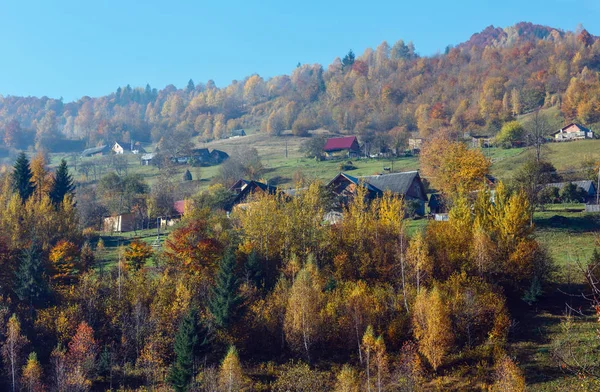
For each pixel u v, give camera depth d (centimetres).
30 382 4688
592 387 2400
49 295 5825
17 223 7450
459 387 4581
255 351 5300
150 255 6631
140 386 4903
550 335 4994
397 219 6725
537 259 5831
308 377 4750
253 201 7675
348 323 5206
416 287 5659
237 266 6100
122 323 5453
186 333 4912
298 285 5306
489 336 5078
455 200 7219
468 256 5947
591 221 7744
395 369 4762
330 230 6644
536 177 9281
